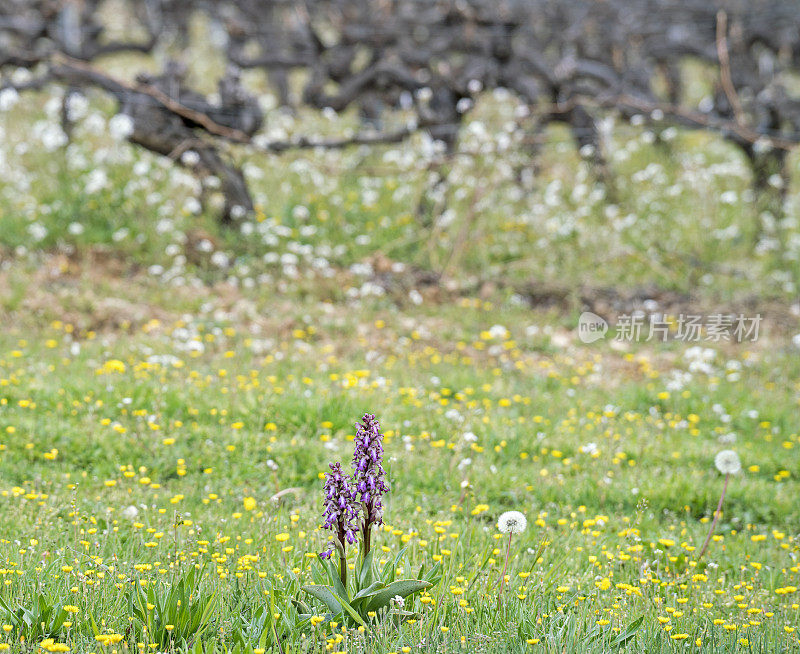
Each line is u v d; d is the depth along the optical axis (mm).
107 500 8352
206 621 5695
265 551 7047
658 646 5785
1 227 16828
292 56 24703
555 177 21938
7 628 5262
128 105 17547
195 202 17484
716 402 12570
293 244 16625
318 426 10453
